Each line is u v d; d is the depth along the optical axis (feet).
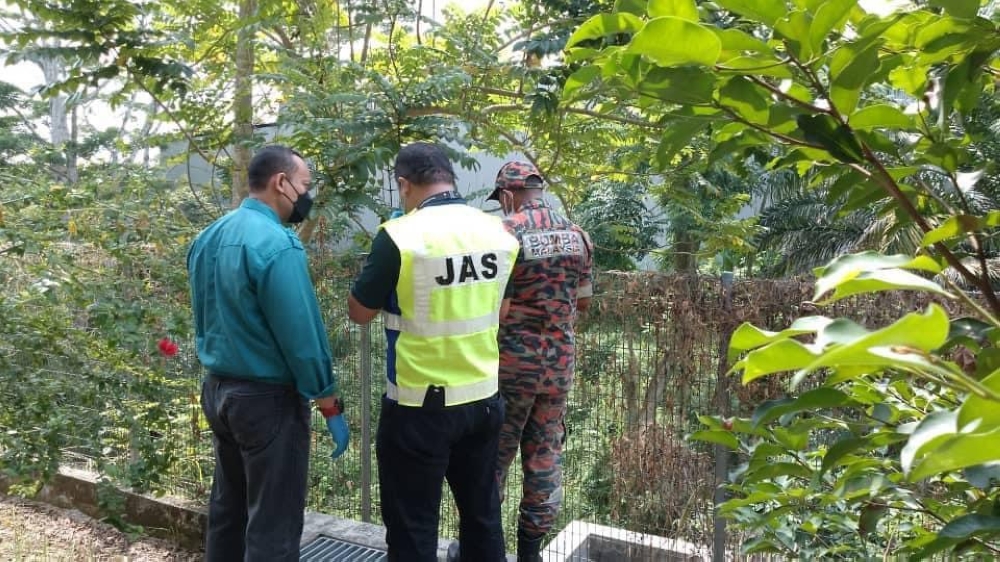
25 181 12.03
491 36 14.47
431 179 8.11
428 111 12.85
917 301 9.44
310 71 13.17
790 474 4.41
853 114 3.45
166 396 13.17
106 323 11.52
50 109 43.42
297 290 8.14
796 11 3.08
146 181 14.17
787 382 10.24
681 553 11.27
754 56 3.27
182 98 13.26
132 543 13.76
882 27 3.12
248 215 8.48
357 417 13.73
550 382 9.06
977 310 3.11
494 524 8.54
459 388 7.77
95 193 12.89
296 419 8.61
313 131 11.37
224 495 9.27
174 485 14.43
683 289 10.81
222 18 15.20
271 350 8.32
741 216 39.37
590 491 12.27
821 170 4.63
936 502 4.48
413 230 7.64
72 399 12.82
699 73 3.41
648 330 11.02
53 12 11.40
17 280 12.37
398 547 8.03
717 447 10.85
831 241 32.94
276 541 8.45
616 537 11.94
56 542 13.67
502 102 17.02
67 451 14.67
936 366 1.86
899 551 5.16
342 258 13.39
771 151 8.16
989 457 1.97
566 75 12.23
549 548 12.19
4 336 11.62
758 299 10.41
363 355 13.16
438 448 7.80
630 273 11.27
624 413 11.37
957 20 3.22
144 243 12.65
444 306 7.65
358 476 13.97
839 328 2.22
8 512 14.97
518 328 9.03
